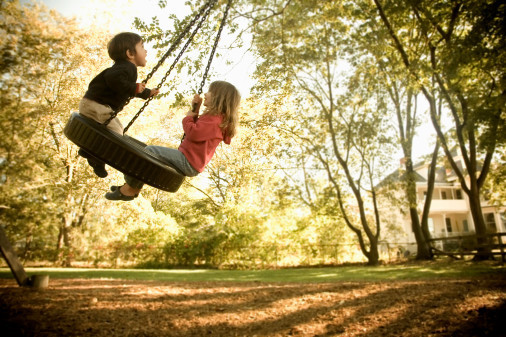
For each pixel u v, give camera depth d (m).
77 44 13.75
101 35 14.69
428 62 13.92
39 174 14.21
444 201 27.78
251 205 15.75
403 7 12.23
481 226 14.58
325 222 17.33
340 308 5.80
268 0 10.54
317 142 15.65
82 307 6.14
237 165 11.30
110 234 15.80
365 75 14.39
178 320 5.39
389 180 16.58
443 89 13.78
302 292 7.25
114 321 5.32
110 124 2.42
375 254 15.59
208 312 5.84
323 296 6.77
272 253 15.67
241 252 15.37
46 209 16.53
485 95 12.37
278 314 5.63
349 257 17.20
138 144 2.60
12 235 16.47
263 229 15.55
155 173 2.17
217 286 8.44
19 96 12.79
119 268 15.15
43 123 13.30
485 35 10.54
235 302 6.53
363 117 15.19
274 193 16.25
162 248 15.19
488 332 4.15
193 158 2.35
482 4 10.20
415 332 4.41
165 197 10.95
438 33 15.08
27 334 4.54
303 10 10.98
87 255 16.17
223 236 15.08
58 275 11.00
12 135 12.57
